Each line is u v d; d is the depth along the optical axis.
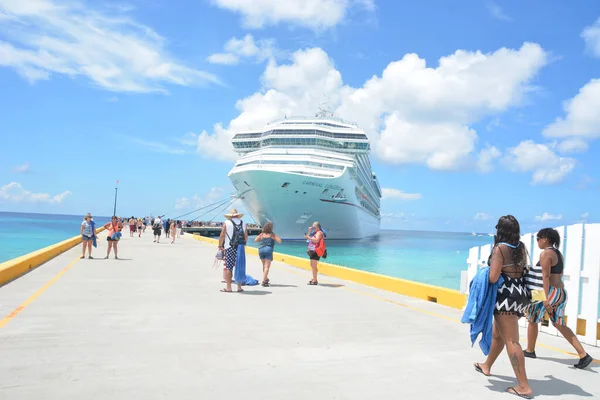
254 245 66.12
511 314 3.82
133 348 4.66
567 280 6.13
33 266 11.68
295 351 4.80
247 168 45.03
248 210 53.16
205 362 4.27
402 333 5.93
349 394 3.56
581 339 5.82
